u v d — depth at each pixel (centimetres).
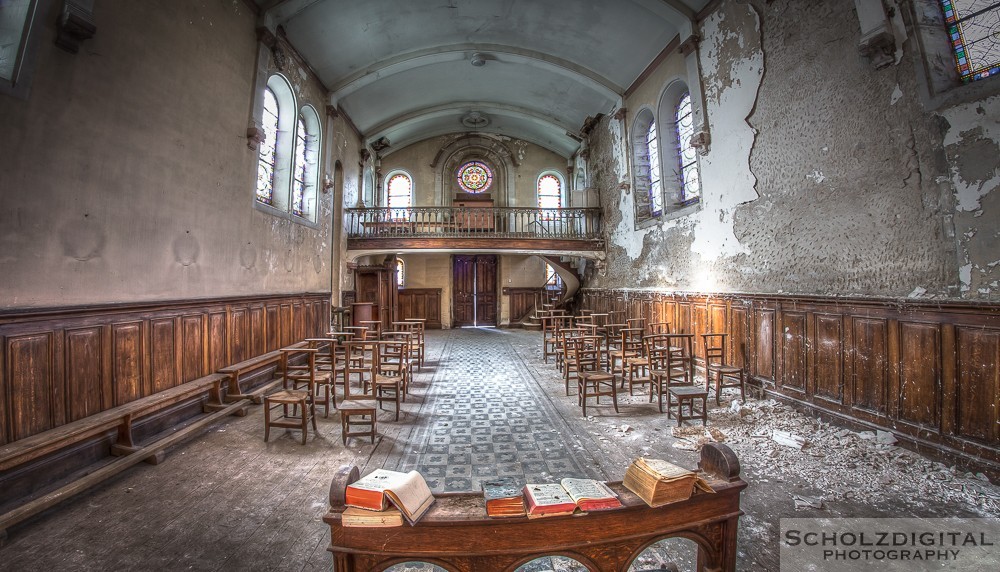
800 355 581
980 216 393
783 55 616
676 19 838
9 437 350
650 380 639
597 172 1412
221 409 572
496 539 192
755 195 671
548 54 1164
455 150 1752
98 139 438
